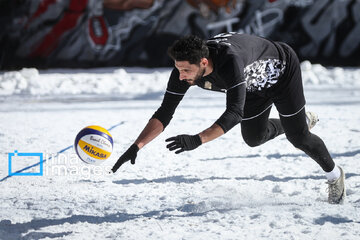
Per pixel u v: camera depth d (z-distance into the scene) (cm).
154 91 5331
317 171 2011
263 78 1486
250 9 7175
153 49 7262
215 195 1684
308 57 7219
